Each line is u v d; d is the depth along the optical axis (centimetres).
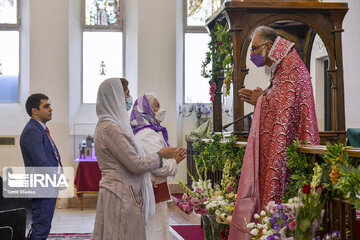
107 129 329
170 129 1040
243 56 495
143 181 338
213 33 625
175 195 1005
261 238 289
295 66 357
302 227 261
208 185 429
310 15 515
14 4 1084
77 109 1074
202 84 1127
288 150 332
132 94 1078
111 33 1123
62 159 1003
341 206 291
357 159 279
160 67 1039
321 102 940
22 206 519
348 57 846
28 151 513
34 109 527
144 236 330
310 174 322
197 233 646
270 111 365
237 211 359
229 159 452
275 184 341
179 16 1113
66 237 668
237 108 493
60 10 1018
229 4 489
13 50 1081
